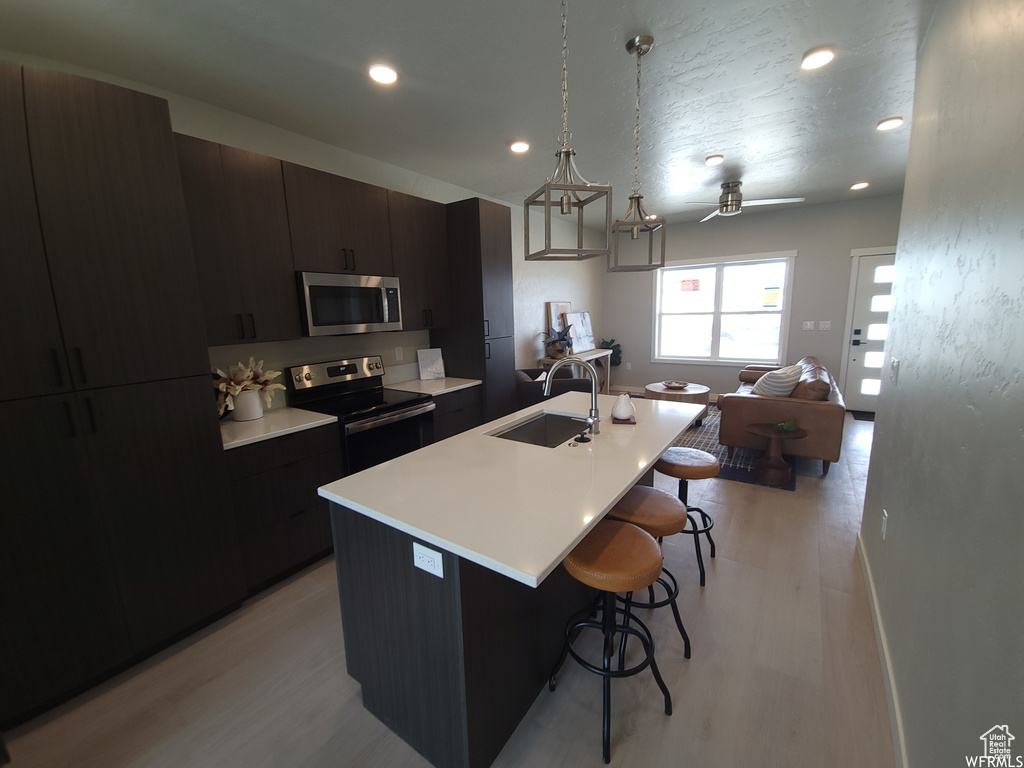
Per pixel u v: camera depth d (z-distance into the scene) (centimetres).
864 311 516
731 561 237
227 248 216
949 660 103
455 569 112
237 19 168
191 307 182
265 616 204
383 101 238
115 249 160
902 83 228
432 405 308
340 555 145
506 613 133
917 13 170
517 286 512
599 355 566
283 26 173
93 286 155
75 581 157
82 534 158
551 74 214
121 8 160
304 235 250
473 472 155
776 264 572
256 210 227
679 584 219
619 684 162
